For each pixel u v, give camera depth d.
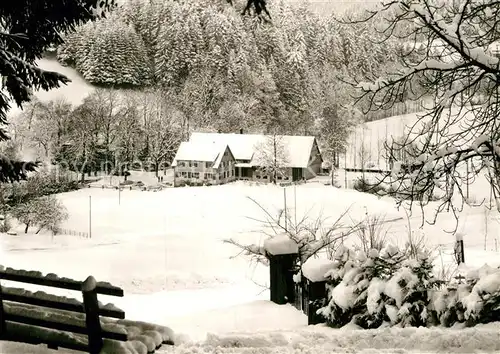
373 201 59.38
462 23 10.16
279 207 58.06
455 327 9.76
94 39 108.06
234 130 95.56
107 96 95.88
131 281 25.28
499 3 9.45
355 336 9.09
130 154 86.25
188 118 98.19
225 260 37.38
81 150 81.00
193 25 111.06
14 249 41.75
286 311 14.09
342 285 11.58
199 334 11.80
